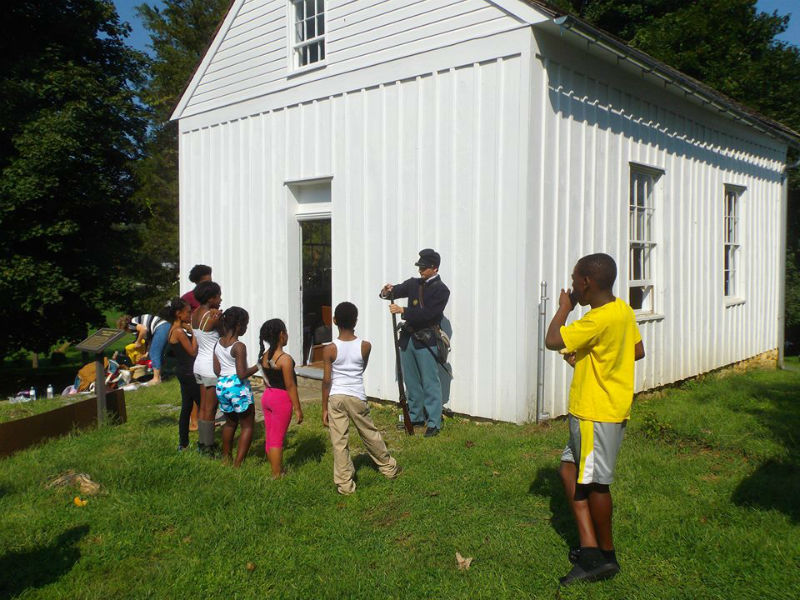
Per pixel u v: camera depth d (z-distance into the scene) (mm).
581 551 3570
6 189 14094
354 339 5062
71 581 3705
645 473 5098
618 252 8125
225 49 10320
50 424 6527
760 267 12336
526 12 6516
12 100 14625
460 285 7219
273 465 5211
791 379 10430
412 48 7613
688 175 9727
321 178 8805
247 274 10086
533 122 6645
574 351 3555
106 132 15922
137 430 6961
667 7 20578
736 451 5836
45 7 16297
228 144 10352
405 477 5199
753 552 3779
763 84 17750
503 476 5125
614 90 7961
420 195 7582
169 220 26312
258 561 3891
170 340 6094
